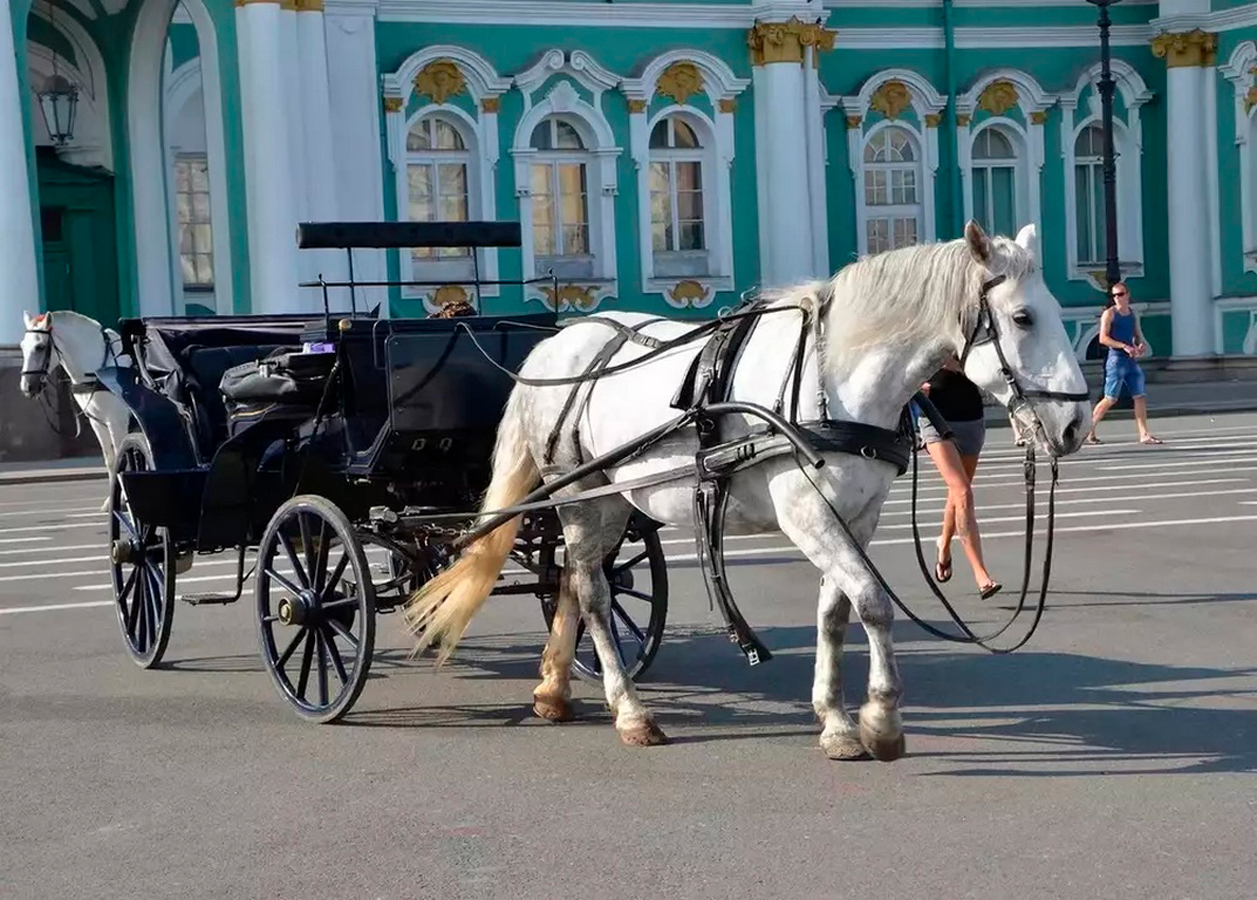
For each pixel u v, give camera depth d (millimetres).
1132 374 21500
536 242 31266
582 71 31094
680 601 11195
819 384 6672
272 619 8492
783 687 8500
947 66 33844
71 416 24688
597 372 7711
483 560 8047
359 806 6570
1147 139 35219
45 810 6633
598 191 31438
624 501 7816
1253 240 34188
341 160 29266
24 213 24500
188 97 29641
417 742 7574
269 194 26969
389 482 8562
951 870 5570
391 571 9555
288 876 5754
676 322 7910
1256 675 8352
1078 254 35094
